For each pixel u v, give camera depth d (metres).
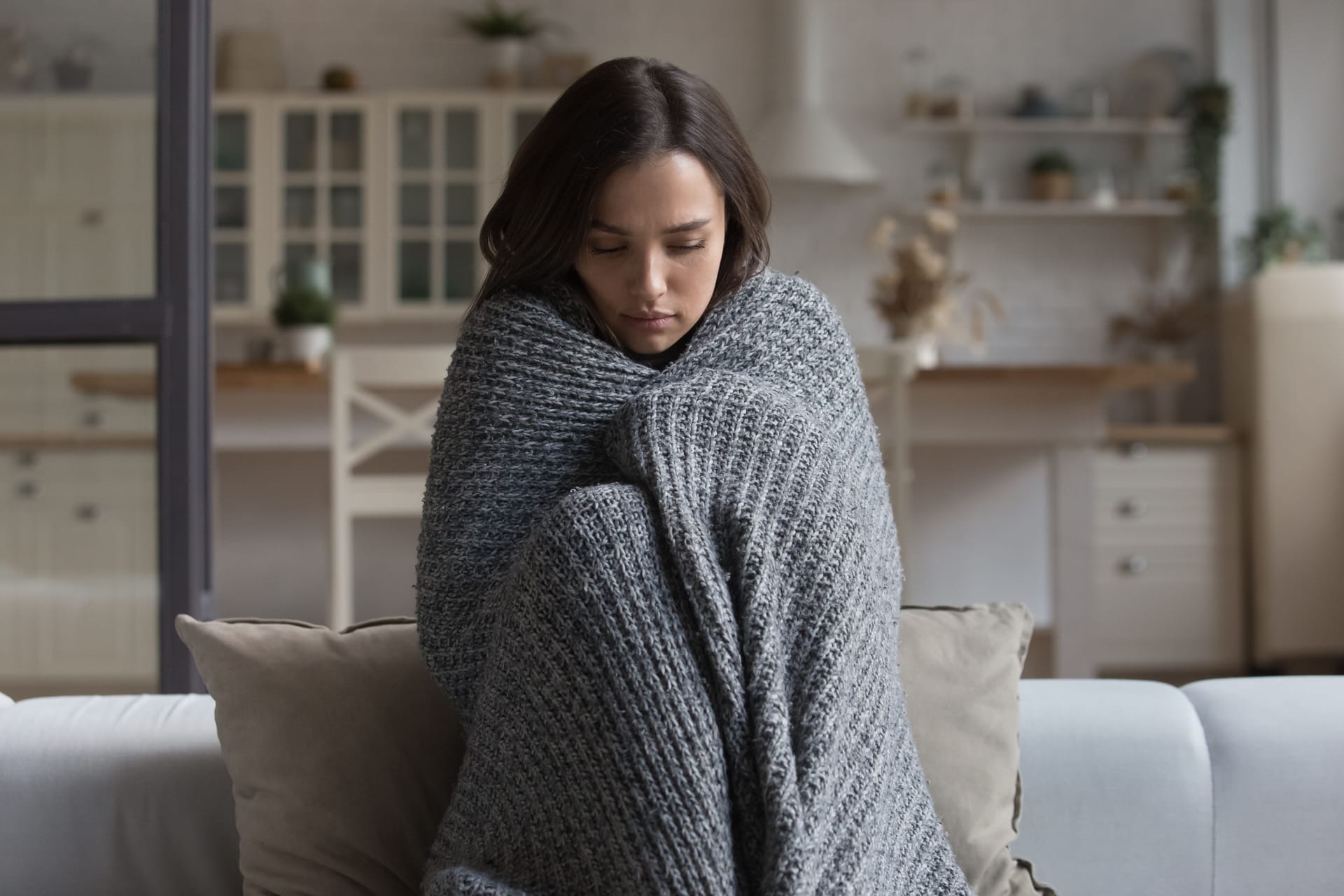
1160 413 4.93
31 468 2.00
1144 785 1.20
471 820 0.92
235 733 1.10
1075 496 3.27
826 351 1.13
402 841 1.08
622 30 5.08
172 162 1.98
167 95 1.98
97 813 1.17
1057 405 3.25
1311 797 1.20
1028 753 1.21
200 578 1.98
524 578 0.88
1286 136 4.88
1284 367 4.34
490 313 1.10
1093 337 5.08
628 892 0.80
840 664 0.87
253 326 4.95
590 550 0.87
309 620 4.28
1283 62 4.87
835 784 0.84
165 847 1.17
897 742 0.91
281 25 5.02
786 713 0.84
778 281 1.15
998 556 4.33
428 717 1.13
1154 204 4.89
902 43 5.11
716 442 0.96
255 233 4.73
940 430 3.25
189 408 1.96
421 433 2.76
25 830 1.17
